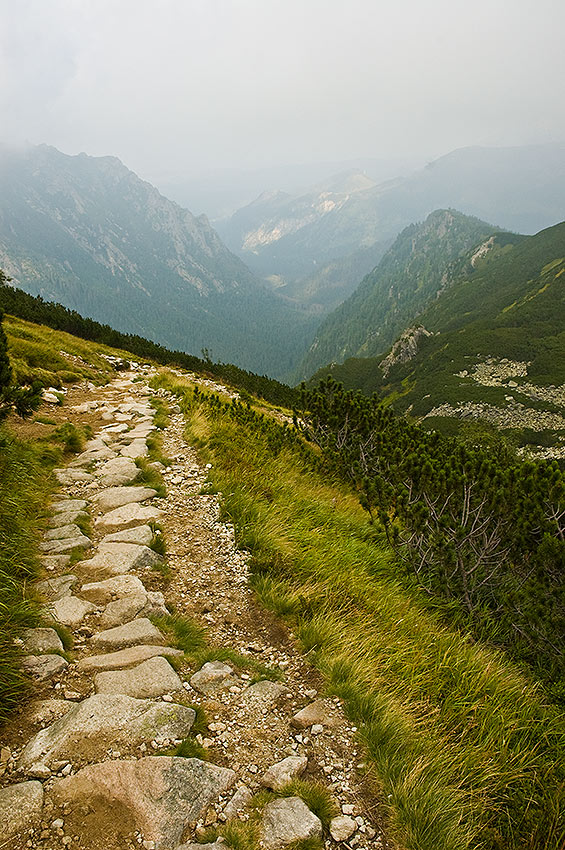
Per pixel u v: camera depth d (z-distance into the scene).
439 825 3.43
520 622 6.56
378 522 10.01
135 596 5.73
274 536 7.74
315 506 9.94
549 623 6.19
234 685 4.67
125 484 9.26
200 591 6.40
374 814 3.49
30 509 7.40
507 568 7.95
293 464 12.72
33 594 5.43
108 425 13.45
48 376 17.55
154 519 7.95
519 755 4.31
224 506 8.55
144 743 3.67
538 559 6.41
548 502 6.88
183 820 3.14
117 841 2.94
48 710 3.93
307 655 5.27
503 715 4.77
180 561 7.01
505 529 7.27
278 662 5.23
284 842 3.11
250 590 6.54
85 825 2.99
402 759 3.90
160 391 19.08
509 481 7.30
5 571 5.47
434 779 3.80
